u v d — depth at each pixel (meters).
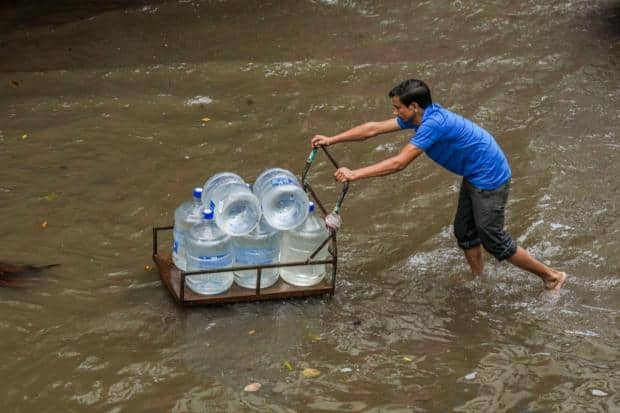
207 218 8.16
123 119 12.95
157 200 10.71
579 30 17.02
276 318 8.45
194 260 8.30
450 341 8.24
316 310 8.62
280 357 7.85
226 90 14.05
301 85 14.30
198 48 15.68
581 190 11.22
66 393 7.25
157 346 7.93
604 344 8.23
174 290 8.45
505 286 9.25
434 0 18.31
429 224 10.47
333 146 12.35
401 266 9.58
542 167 11.80
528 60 15.51
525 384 7.58
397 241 10.09
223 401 7.20
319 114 13.30
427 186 11.38
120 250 9.58
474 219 8.70
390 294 9.02
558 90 14.31
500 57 15.56
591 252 9.88
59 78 14.20
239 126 12.86
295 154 12.09
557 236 10.17
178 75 14.46
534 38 16.56
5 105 13.22
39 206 10.41
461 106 13.64
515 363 7.89
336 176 8.13
